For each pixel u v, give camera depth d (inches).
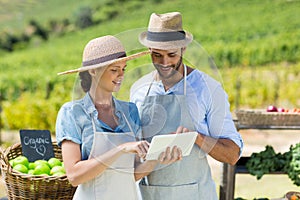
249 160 202.4
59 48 1315.2
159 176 128.4
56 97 487.5
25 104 469.1
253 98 546.9
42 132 153.9
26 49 1400.1
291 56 835.4
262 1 1386.6
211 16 1374.3
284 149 401.1
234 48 840.3
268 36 1145.4
